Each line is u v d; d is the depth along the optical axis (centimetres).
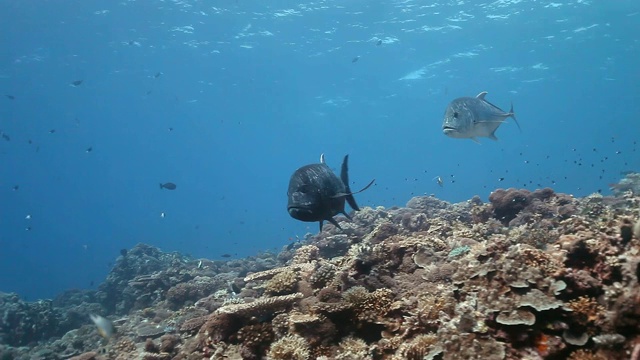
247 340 614
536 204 1119
